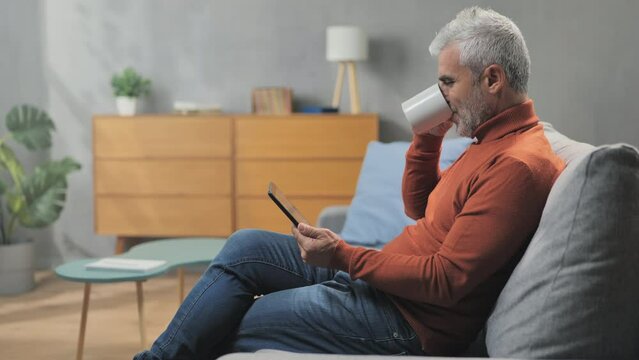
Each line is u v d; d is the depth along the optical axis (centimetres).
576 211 143
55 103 570
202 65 562
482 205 164
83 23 566
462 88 179
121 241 546
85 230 576
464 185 176
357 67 554
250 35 559
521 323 147
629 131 538
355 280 184
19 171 509
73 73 569
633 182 140
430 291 166
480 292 171
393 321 178
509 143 174
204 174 529
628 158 140
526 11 539
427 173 222
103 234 539
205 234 532
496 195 163
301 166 521
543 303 144
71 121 571
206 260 337
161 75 566
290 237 206
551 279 144
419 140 219
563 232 144
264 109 540
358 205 383
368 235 368
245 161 525
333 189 519
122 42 565
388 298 182
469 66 177
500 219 161
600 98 539
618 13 533
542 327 143
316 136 518
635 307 141
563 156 197
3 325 412
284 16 556
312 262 179
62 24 566
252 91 548
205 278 190
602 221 141
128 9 563
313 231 178
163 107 567
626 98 537
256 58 559
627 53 535
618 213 140
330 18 552
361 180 395
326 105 559
